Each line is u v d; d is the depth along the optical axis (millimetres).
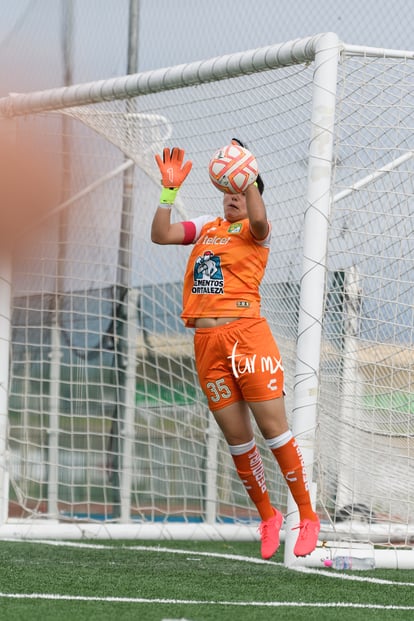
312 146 22484
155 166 29109
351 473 24031
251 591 18844
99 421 31016
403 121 23188
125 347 31188
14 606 16500
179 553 25484
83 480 31203
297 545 19812
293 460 19797
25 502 30906
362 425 23781
